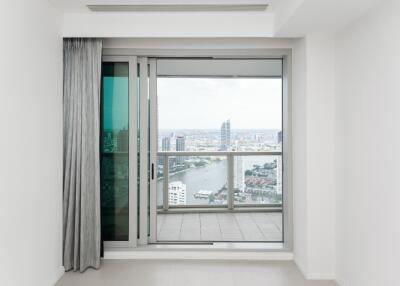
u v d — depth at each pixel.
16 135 2.68
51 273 3.38
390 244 2.46
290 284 3.42
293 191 4.05
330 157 3.55
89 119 3.83
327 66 3.53
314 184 3.55
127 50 4.05
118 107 4.11
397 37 2.35
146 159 4.15
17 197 2.69
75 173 3.81
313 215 3.55
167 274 3.65
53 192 3.42
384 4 2.52
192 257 4.09
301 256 3.76
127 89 4.11
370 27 2.75
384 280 2.55
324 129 3.55
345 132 3.26
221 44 4.00
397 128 2.36
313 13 2.83
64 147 3.81
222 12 3.66
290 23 3.13
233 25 3.72
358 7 2.69
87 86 3.83
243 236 4.92
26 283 2.85
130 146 4.08
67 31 3.69
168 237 4.87
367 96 2.80
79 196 3.79
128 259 4.08
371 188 2.74
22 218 2.78
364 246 2.87
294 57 3.96
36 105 3.04
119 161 4.11
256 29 3.70
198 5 3.43
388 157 2.48
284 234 4.21
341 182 3.36
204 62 5.94
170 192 6.23
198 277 3.57
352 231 3.11
